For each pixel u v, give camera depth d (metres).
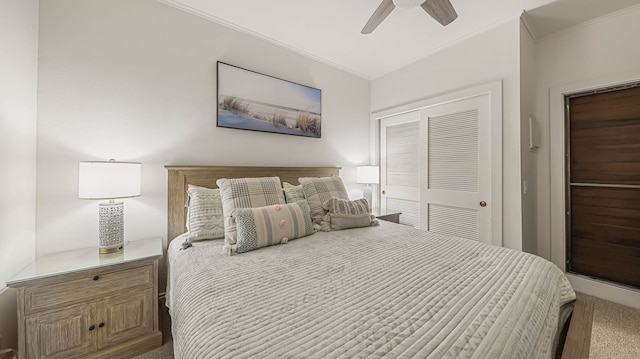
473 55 2.36
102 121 1.71
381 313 0.76
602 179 2.16
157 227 1.91
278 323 0.71
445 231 2.62
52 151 1.56
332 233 1.82
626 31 1.99
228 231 1.54
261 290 0.92
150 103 1.88
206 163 2.13
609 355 1.46
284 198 2.01
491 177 2.25
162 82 1.93
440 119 2.66
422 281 0.99
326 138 2.99
